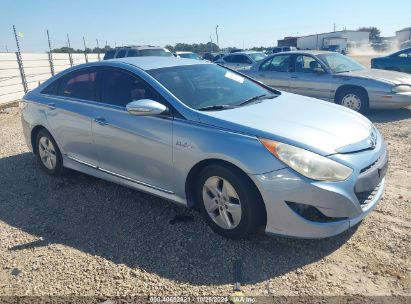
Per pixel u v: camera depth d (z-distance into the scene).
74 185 4.92
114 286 2.92
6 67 14.01
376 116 8.57
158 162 3.77
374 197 3.44
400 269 2.95
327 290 2.78
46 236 3.70
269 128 3.27
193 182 3.67
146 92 3.97
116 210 4.17
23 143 7.16
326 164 3.04
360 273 2.94
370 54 58.69
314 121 3.53
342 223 3.13
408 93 8.22
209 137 3.37
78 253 3.38
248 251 3.29
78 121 4.52
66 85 4.88
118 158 4.18
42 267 3.19
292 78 9.60
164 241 3.51
